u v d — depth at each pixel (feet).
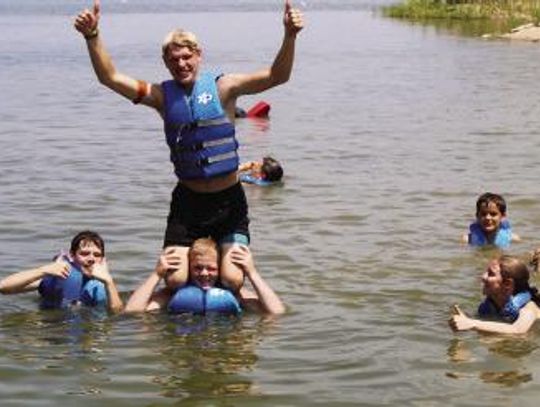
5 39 187.11
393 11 255.50
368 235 40.29
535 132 67.92
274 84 30.40
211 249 30.86
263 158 53.67
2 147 62.13
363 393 24.25
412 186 49.78
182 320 29.84
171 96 30.42
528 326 29.09
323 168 55.11
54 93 95.81
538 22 183.21
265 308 30.73
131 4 489.67
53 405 23.53
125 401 23.76
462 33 185.16
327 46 160.35
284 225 41.88
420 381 25.03
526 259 36.99
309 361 26.45
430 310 31.07
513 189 48.80
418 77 110.01
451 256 37.29
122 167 55.42
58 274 31.60
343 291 32.94
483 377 25.30
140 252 37.55
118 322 29.66
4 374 25.46
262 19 282.36
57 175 52.60
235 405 23.54
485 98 88.84
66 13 359.66
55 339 28.17
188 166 30.66
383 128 70.74
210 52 148.66
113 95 93.66
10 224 41.55
